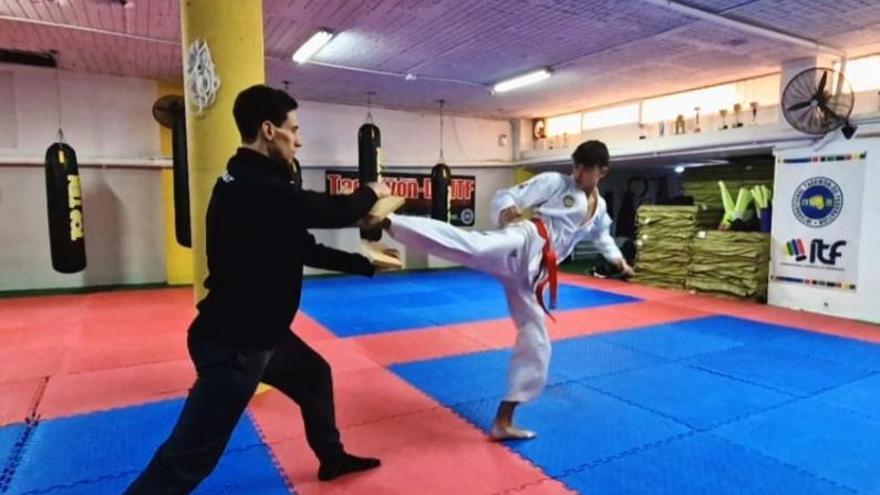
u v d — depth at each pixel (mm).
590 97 8945
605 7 4867
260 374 1921
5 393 3715
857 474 2639
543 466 2703
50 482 2549
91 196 8008
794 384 3938
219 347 1817
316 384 2424
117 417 3311
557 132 10859
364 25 5465
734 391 3789
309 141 9531
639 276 8805
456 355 4699
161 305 6852
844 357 4656
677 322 5992
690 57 6488
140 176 8258
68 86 7719
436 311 6586
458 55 6516
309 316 6270
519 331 2926
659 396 3689
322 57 6656
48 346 4914
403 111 10344
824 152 6453
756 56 6418
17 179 7613
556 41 5910
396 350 4852
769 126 6902
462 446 2926
